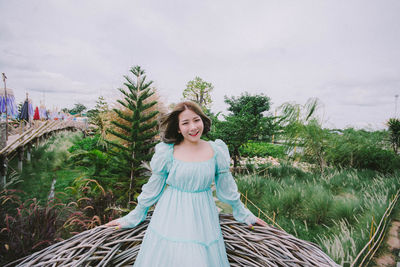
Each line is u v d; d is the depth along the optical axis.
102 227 1.69
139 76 3.17
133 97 3.11
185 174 1.49
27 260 1.41
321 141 5.92
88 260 1.43
